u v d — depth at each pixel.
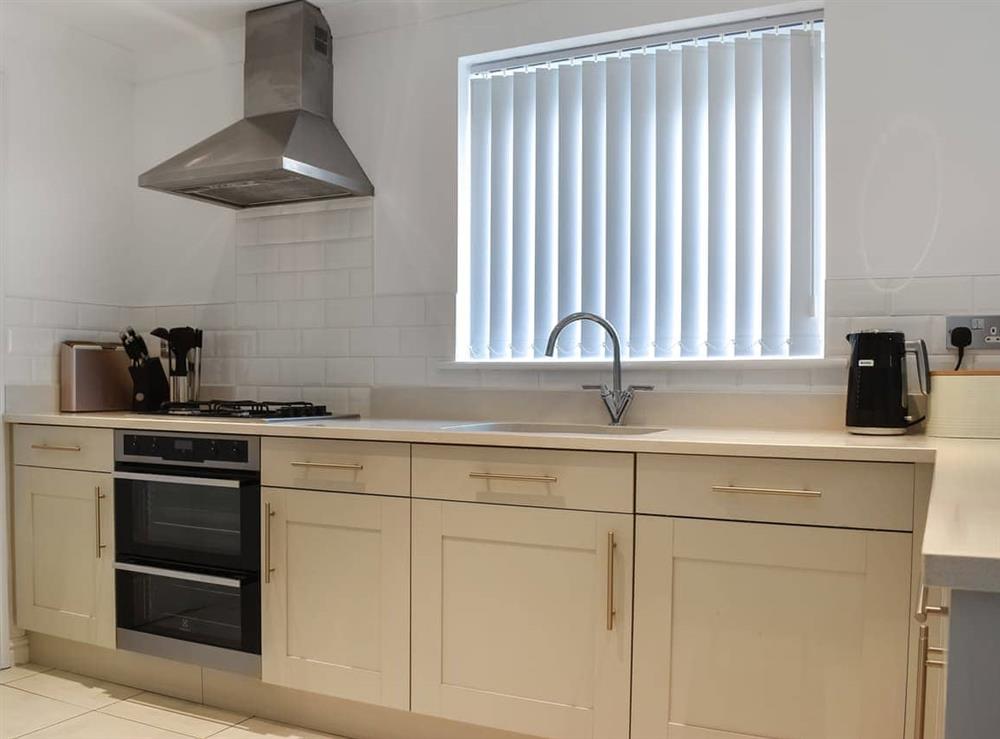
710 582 2.04
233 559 2.69
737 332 2.69
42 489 3.11
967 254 2.39
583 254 2.88
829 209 2.53
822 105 2.63
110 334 3.65
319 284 3.34
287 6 3.18
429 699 2.36
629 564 2.12
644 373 2.80
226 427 2.69
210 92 3.56
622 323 2.86
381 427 2.56
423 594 2.37
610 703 2.14
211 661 2.72
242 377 3.50
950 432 2.17
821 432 2.43
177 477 2.75
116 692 2.96
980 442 2.04
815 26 2.64
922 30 2.44
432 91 3.12
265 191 3.18
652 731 2.10
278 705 2.72
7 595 3.18
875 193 2.49
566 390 2.89
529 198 3.00
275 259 3.43
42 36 3.32
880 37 2.48
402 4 3.12
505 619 2.26
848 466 1.92
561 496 2.19
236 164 2.89
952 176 2.41
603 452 2.14
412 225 3.15
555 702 2.20
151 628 2.86
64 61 3.44
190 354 3.48
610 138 2.85
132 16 3.30
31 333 3.30
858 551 1.91
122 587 2.91
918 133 2.44
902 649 1.87
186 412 3.11
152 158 3.71
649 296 2.82
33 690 2.96
